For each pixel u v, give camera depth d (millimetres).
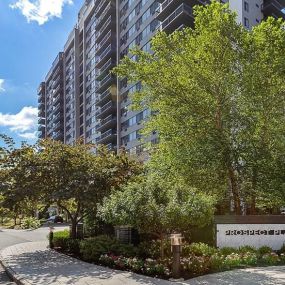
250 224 13891
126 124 66688
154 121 19406
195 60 18078
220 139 16750
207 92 17656
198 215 10500
